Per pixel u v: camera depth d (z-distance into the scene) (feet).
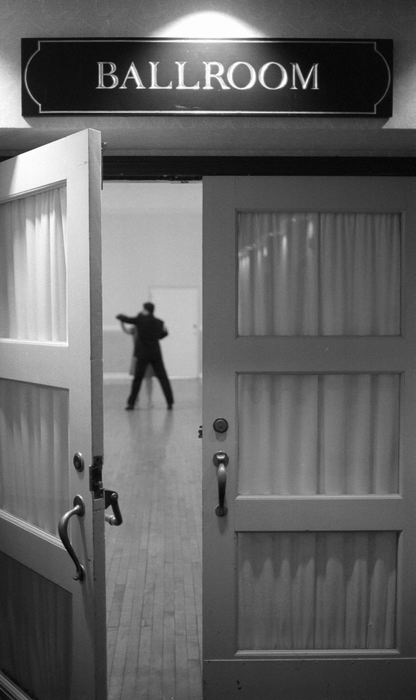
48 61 7.95
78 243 7.04
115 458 24.11
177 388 45.93
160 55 7.98
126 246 50.06
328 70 8.02
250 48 7.99
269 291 9.05
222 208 8.79
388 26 8.03
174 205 45.85
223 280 8.81
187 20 7.98
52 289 7.98
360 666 9.02
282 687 9.00
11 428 8.61
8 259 8.61
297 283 9.05
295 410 9.04
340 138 8.43
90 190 6.91
